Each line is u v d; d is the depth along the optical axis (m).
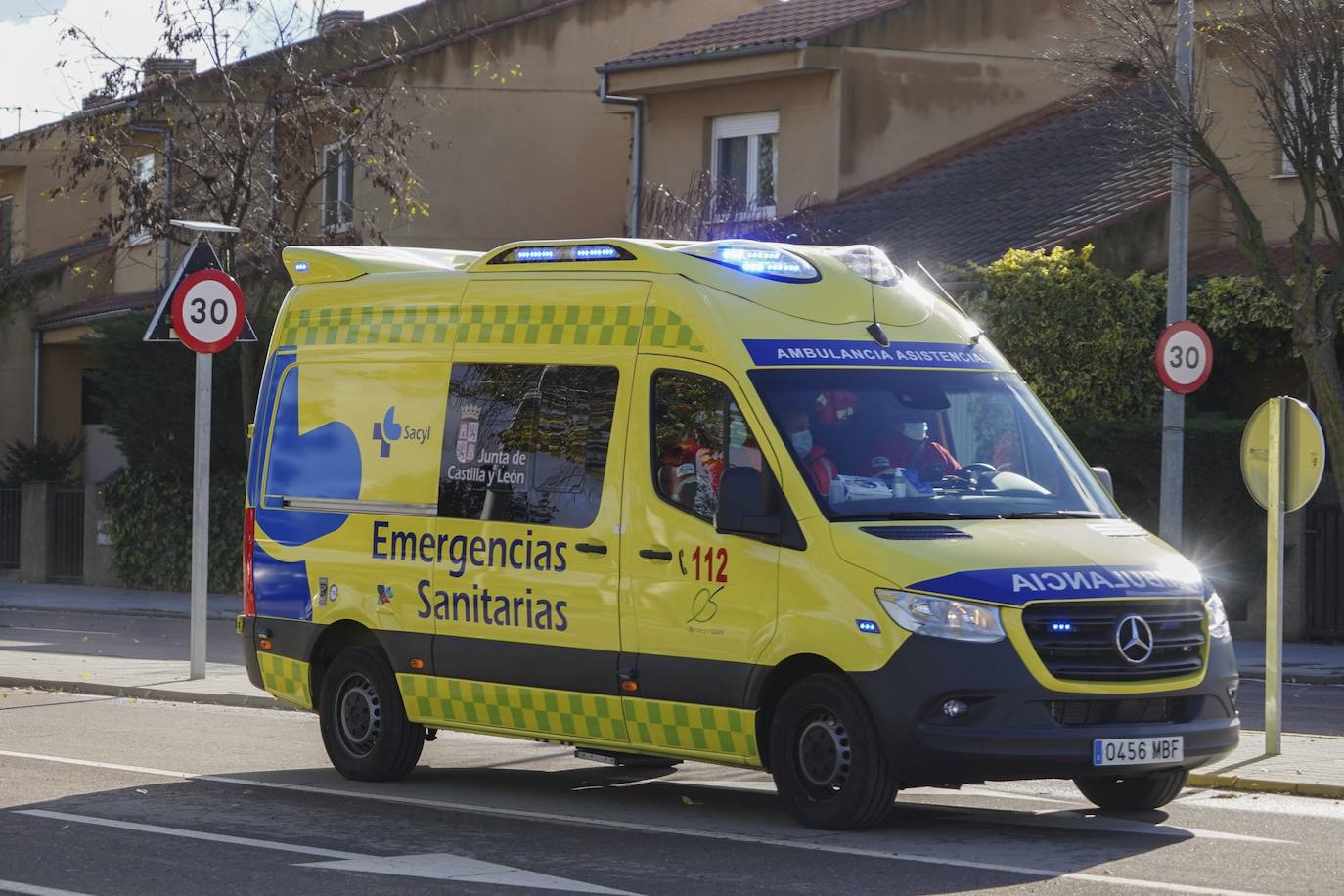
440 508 12.08
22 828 10.61
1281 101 20.34
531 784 12.54
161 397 34.00
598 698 11.13
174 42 30.31
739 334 10.82
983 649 9.69
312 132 30.88
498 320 12.00
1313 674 20.30
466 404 12.05
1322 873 9.18
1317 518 23.58
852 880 9.01
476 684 11.80
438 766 13.45
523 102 38.38
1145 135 21.27
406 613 12.21
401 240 37.50
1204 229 28.22
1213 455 23.55
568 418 11.46
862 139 34.44
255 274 32.81
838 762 10.12
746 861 9.53
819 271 11.29
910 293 11.57
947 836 10.20
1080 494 11.08
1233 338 24.98
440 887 8.90
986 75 35.66
